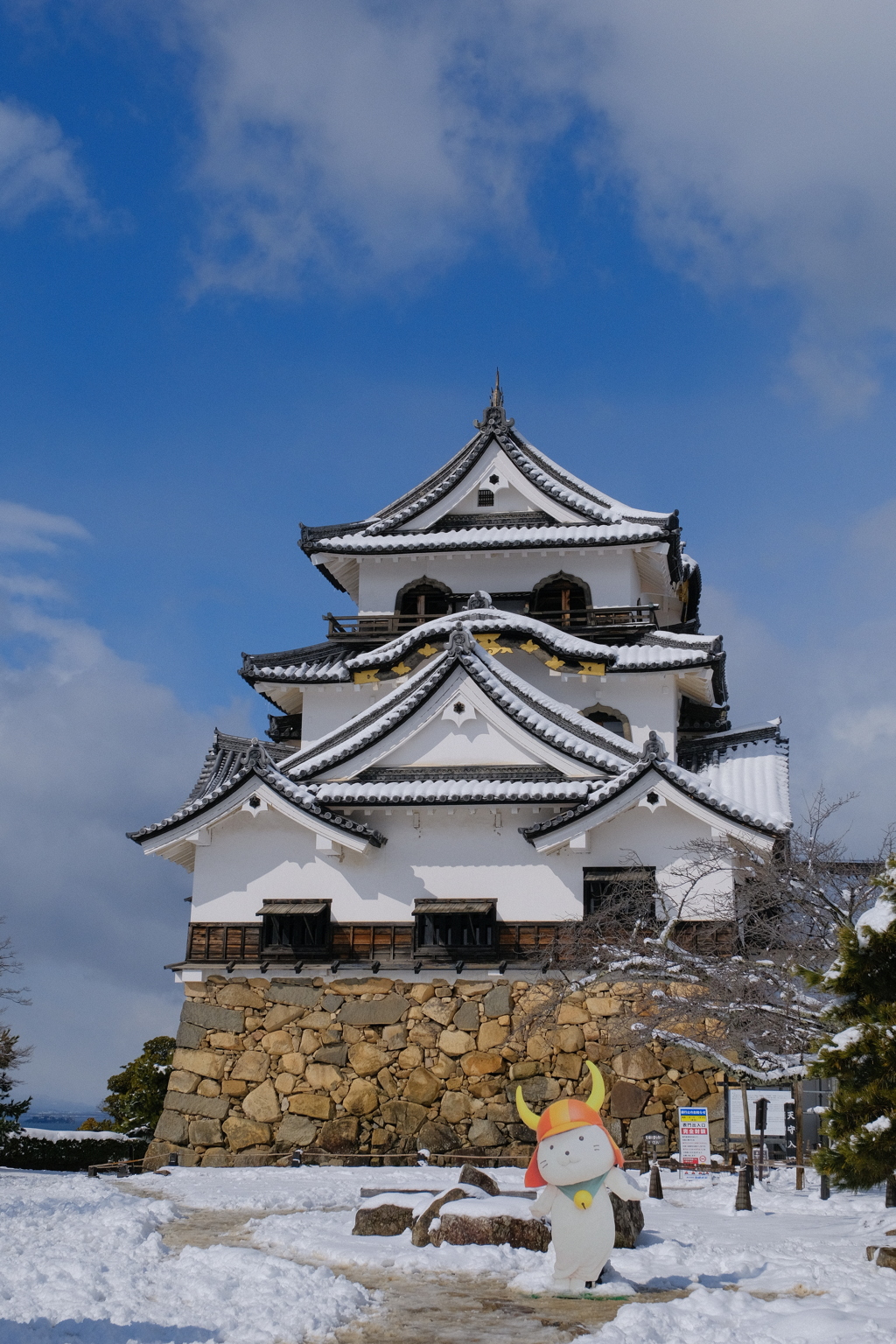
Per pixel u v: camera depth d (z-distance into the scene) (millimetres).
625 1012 26734
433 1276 13234
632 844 27781
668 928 24953
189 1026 28375
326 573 39500
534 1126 12961
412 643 33656
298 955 28188
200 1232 16016
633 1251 14164
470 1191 15383
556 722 30078
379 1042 27547
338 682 34531
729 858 26312
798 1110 21812
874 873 22906
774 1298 11961
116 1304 11398
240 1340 10312
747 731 33812
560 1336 10648
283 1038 27938
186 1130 27719
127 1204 17922
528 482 37875
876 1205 18719
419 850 28656
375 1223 15516
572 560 36969
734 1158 24453
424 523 38281
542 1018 26344
